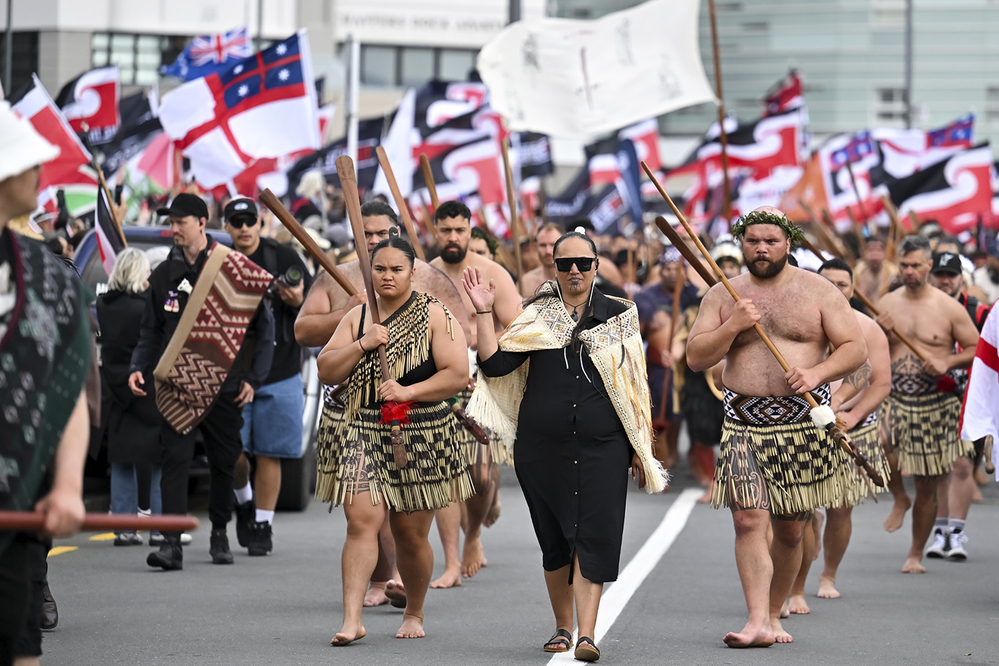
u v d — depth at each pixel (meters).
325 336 21.75
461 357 19.20
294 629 19.97
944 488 28.88
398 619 21.00
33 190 10.80
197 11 137.38
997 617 21.88
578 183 76.81
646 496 36.34
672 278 38.91
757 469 19.78
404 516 19.36
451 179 61.47
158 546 27.69
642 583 24.27
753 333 19.95
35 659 12.47
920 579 25.75
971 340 28.14
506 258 35.41
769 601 19.75
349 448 19.12
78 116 56.59
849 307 19.97
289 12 141.50
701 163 71.62
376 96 156.75
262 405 26.67
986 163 61.91
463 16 159.88
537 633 19.98
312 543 28.19
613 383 18.39
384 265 19.02
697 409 37.16
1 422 10.65
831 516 23.70
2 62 136.00
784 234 19.97
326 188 68.44
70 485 10.89
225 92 45.00
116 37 136.25
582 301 18.92
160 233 34.31
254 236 27.08
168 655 18.05
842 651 19.09
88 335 11.27
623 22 42.50
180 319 24.59
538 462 18.53
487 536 30.08
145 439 26.47
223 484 25.56
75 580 23.62
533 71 42.62
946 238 42.81
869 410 22.83
